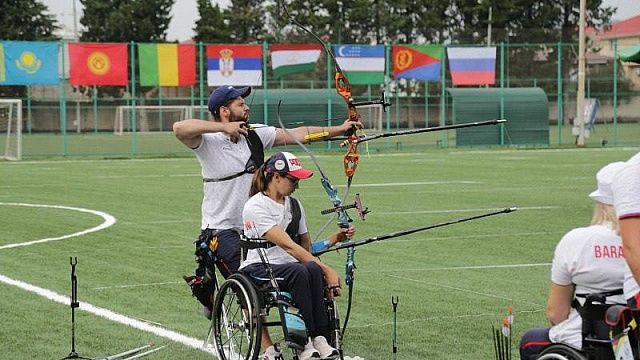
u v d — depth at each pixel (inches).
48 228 974.4
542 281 689.0
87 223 1013.8
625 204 333.1
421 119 2942.9
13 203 1217.4
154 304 610.9
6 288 660.1
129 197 1294.3
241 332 462.9
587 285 351.3
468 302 616.4
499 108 2576.3
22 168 1895.9
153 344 510.6
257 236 444.5
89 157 2278.5
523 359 373.4
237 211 477.7
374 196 1296.8
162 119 3184.1
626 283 344.8
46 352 494.9
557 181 1523.1
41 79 2183.8
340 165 1929.1
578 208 1144.8
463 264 759.7
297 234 462.6
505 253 812.6
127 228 973.8
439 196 1294.3
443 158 2142.0
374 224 1006.4
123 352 493.7
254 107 2373.3
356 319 568.7
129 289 658.8
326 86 2815.0
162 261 774.5
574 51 3105.3
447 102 2908.5
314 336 434.9
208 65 2310.5
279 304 427.2
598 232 350.6
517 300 621.9
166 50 2265.0
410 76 2487.7
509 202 1215.6
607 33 4579.2
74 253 815.1
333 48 2411.4
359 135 542.9
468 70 2549.2
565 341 356.8
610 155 2223.2
